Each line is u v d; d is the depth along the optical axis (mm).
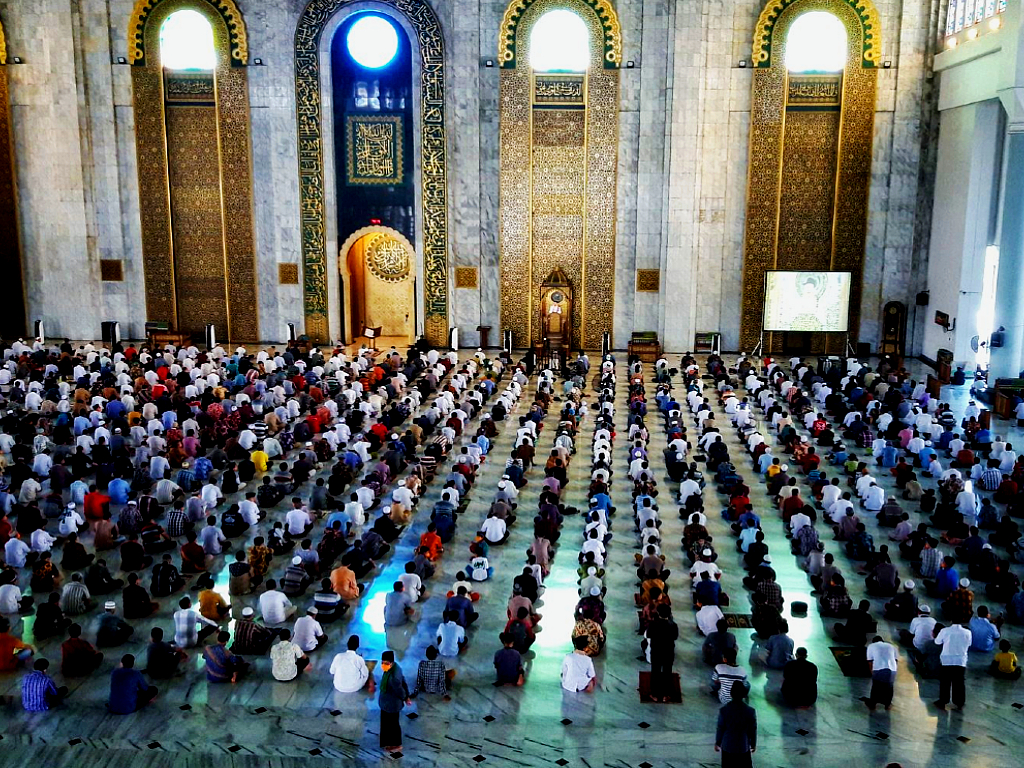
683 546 14648
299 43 27641
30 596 12734
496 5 27219
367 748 9969
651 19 26938
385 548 14562
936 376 25859
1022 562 14156
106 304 29328
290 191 28438
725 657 11289
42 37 27797
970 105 24594
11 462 18250
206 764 9711
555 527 14898
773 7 26750
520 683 11117
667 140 27266
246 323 29297
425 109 27875
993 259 24922
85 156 28484
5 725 10312
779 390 23328
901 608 12430
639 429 18969
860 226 27609
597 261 28344
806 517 14633
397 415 20594
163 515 15742
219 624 12164
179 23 27828
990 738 10117
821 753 9852
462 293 28828
